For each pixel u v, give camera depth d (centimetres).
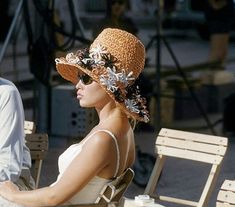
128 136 704
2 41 2286
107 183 691
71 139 1599
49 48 1633
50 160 1514
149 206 779
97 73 693
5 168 781
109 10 1808
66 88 1605
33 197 694
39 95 1653
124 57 696
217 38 2275
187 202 948
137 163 1304
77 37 1647
